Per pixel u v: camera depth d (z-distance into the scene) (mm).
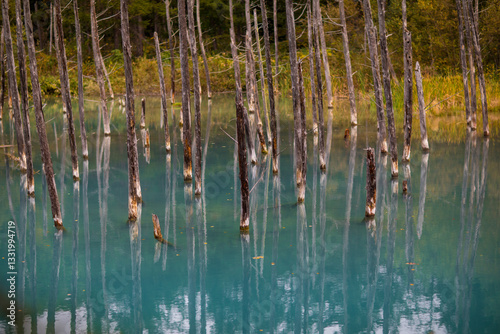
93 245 8906
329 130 20266
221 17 46750
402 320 6391
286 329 6258
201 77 37406
